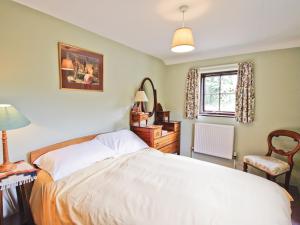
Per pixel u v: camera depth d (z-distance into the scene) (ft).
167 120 11.72
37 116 5.88
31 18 5.58
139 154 7.09
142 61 10.43
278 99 8.77
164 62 12.32
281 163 7.60
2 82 5.05
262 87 9.12
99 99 8.01
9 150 5.30
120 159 6.52
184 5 5.39
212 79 10.96
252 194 4.17
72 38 6.78
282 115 8.71
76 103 7.06
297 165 8.38
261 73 9.11
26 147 5.65
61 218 3.86
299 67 8.23
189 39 5.07
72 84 6.83
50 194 4.41
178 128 11.62
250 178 5.02
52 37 6.15
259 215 3.45
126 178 4.93
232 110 10.31
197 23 6.57
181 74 11.88
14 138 5.39
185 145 11.91
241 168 9.90
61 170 5.11
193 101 11.19
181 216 3.39
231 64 9.86
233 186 4.52
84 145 6.61
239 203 3.80
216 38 8.03
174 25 6.81
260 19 6.22
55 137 6.41
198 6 5.42
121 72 9.08
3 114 4.37
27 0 5.22
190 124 11.66
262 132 9.23
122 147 7.38
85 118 7.45
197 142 11.15
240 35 7.67
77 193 4.25
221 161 10.62
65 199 4.12
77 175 5.15
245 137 9.70
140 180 4.80
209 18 6.18
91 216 3.57
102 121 8.21
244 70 9.30
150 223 3.23
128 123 9.70
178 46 5.22
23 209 5.25
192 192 4.20
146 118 10.05
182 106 11.95
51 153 5.74
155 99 11.43
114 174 5.21
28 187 5.43
